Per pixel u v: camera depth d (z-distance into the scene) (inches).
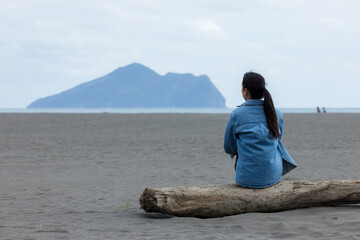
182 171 373.1
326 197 195.9
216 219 187.0
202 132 868.0
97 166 419.2
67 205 235.9
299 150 527.8
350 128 933.8
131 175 356.8
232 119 193.5
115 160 464.4
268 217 182.5
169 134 825.5
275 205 190.5
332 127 975.0
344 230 158.9
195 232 164.1
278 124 193.6
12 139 740.0
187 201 189.0
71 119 1430.9
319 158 444.8
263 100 194.7
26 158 490.6
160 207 188.1
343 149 531.8
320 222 171.2
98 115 1825.8
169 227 174.6
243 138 190.4
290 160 198.5
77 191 283.9
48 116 1689.2
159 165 418.0
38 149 585.6
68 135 817.5
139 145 627.5
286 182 196.5
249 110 192.1
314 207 198.5
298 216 183.9
